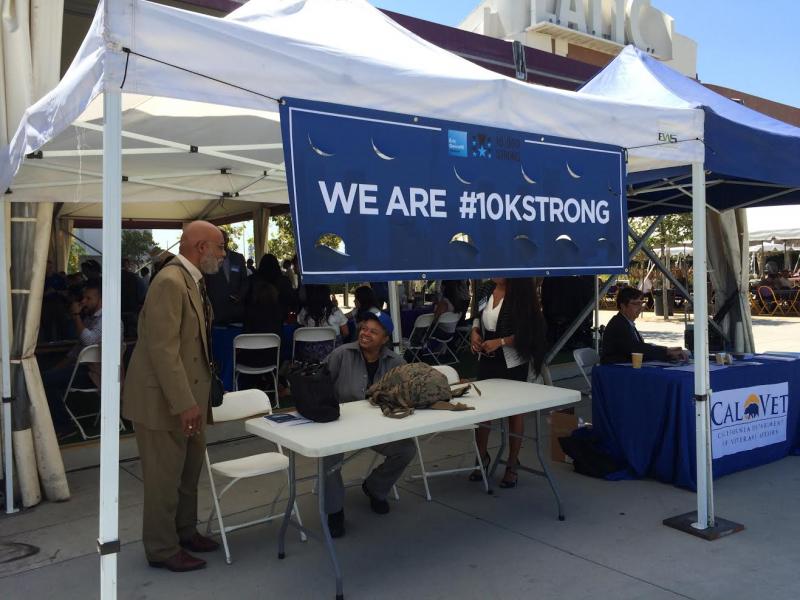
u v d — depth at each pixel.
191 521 3.67
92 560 3.65
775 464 5.11
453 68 3.54
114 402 2.32
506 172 3.35
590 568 3.40
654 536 3.79
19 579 3.43
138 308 8.12
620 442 4.96
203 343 3.44
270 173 6.22
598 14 15.45
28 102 4.49
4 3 4.45
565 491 4.60
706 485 3.82
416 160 3.04
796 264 23.28
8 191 4.42
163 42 2.36
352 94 2.84
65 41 7.19
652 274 20.50
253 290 7.01
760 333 13.80
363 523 4.08
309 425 3.31
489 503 4.39
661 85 4.54
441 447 5.81
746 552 3.55
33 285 4.51
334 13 3.92
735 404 4.86
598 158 3.70
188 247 3.43
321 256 2.75
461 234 3.20
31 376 4.50
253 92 2.59
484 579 3.31
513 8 15.06
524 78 9.24
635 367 4.94
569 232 3.61
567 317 10.70
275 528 4.02
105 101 2.28
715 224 8.34
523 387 4.30
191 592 3.21
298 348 7.24
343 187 2.82
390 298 6.01
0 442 4.48
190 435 3.23
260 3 3.92
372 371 4.19
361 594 3.18
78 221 13.10
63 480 4.61
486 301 4.85
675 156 3.85
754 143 4.18
